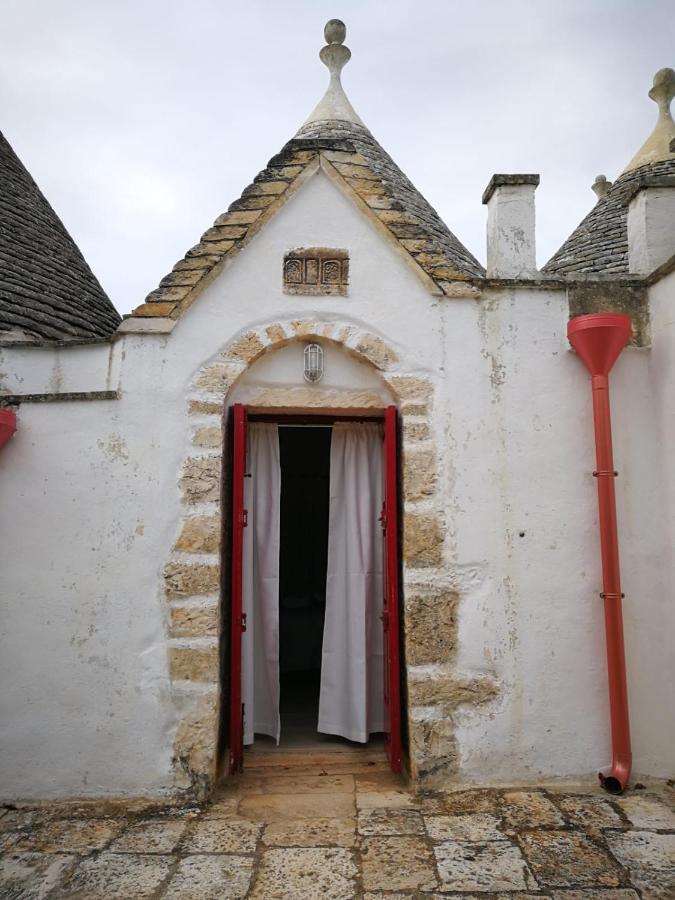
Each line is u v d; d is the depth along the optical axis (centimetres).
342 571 499
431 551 439
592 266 665
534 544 443
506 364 456
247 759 471
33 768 418
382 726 495
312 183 467
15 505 433
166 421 441
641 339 462
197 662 425
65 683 423
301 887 323
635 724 434
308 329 453
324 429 807
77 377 501
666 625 439
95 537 432
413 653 432
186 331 448
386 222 462
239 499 449
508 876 330
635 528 446
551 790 422
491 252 488
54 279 670
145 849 359
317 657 775
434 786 424
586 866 338
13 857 351
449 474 445
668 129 772
